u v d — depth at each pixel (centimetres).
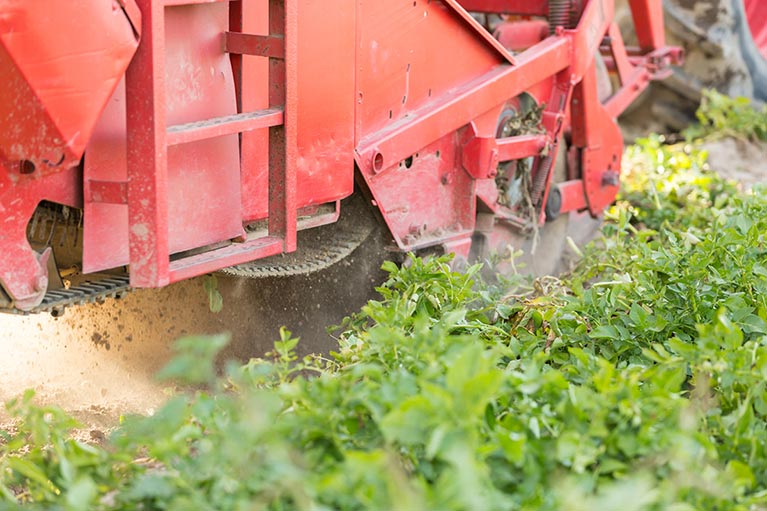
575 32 870
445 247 770
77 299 546
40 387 674
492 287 719
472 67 783
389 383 409
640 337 570
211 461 373
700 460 400
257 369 434
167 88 545
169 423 382
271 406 400
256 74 602
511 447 371
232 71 585
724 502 381
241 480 372
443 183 773
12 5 455
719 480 383
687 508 353
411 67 727
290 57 565
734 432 433
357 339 558
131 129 499
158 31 491
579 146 937
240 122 550
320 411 400
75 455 416
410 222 748
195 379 369
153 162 498
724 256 643
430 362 434
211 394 702
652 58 1037
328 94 645
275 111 570
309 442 398
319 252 727
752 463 420
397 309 538
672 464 388
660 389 429
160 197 502
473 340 439
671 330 582
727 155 1295
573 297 620
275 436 377
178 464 391
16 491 480
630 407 406
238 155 592
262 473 366
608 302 599
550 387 429
